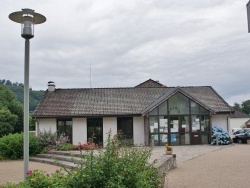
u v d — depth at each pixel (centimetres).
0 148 2316
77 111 3058
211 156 2095
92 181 686
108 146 773
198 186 1153
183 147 2825
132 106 3188
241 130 3981
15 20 990
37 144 2347
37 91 6712
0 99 5862
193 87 3847
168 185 1166
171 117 3034
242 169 1518
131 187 716
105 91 3525
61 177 789
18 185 891
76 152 2106
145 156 881
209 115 3081
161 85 4297
